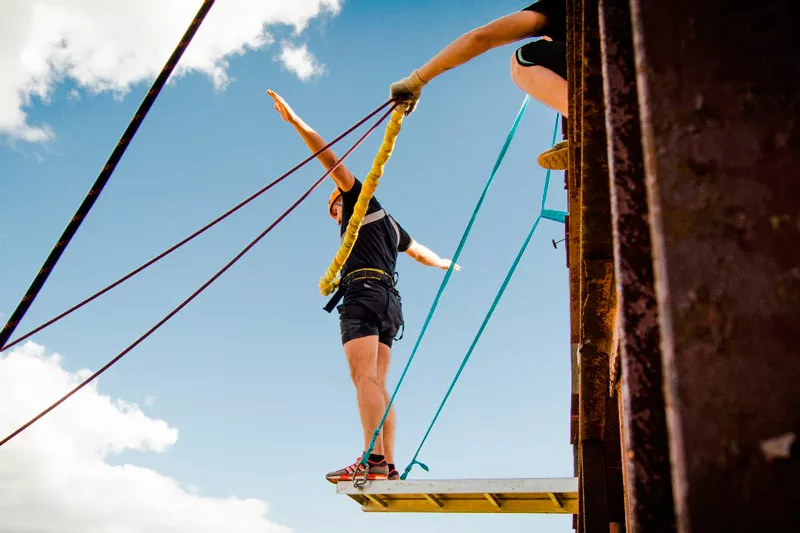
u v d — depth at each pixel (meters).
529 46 2.79
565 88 2.62
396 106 3.32
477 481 4.05
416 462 4.37
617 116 0.89
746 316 0.58
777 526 0.53
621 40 0.93
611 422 2.48
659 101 0.66
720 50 0.66
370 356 4.75
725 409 0.57
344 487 4.31
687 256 0.61
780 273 0.58
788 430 0.55
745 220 0.60
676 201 0.62
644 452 0.82
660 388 0.82
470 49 2.79
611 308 1.99
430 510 4.29
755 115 0.63
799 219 0.59
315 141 4.90
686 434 0.57
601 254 1.82
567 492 3.92
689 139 0.64
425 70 3.11
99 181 2.56
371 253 5.05
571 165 2.17
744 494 0.54
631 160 0.87
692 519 0.55
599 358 2.19
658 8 0.69
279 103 4.89
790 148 0.61
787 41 0.64
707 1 0.68
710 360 0.58
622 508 2.54
